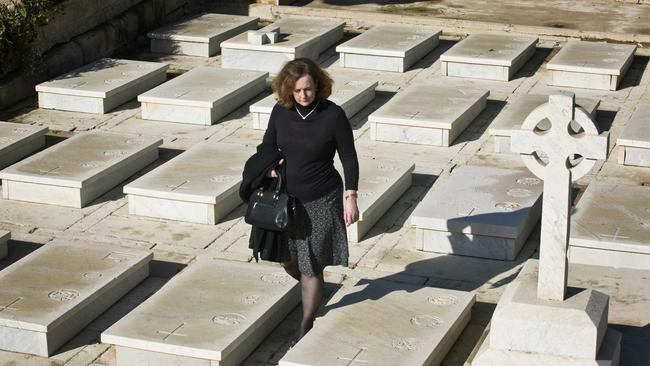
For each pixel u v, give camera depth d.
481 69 12.45
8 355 6.77
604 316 5.81
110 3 13.55
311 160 6.31
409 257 8.10
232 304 6.91
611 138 10.52
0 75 11.70
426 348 6.32
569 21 15.16
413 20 14.77
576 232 7.83
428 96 11.20
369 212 8.39
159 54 13.70
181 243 8.35
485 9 15.86
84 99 11.44
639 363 6.25
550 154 5.66
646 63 13.09
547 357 5.68
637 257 7.62
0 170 9.86
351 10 15.69
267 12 15.38
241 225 8.67
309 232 6.39
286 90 6.29
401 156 10.13
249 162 6.37
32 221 8.79
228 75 12.04
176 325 6.62
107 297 7.33
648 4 16.17
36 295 7.07
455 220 8.03
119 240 8.41
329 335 6.46
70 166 9.34
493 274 7.79
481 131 10.80
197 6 15.65
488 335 6.11
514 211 8.19
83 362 6.70
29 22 11.89
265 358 6.71
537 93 11.90
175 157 9.65
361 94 11.43
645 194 8.54
